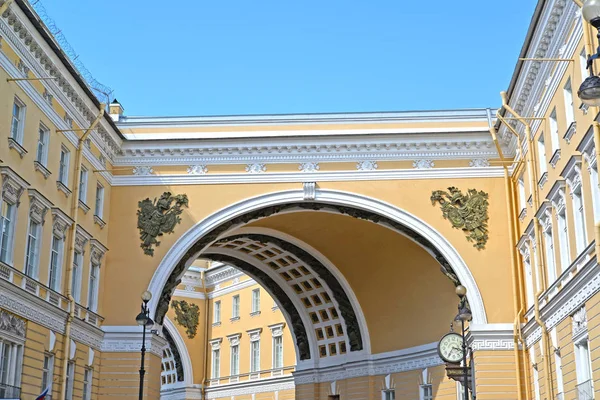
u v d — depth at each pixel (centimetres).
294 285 4716
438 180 3519
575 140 2509
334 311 4569
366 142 3528
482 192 3500
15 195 2598
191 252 3547
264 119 3600
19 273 2592
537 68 2873
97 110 3266
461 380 3206
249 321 5728
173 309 5953
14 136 2644
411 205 3494
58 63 2867
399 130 3559
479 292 3375
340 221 3906
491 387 3250
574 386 2586
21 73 2641
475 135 3519
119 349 3341
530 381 3219
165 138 3538
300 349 4831
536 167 3031
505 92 3177
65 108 3039
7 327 2500
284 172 3525
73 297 3109
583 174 2422
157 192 3525
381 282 4250
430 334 4053
